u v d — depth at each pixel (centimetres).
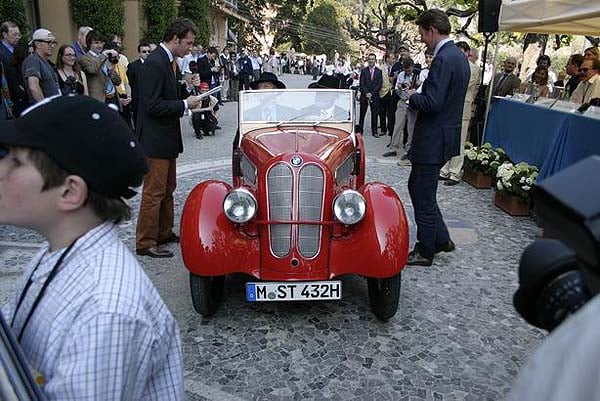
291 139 362
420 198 394
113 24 1234
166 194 427
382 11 3406
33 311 96
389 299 305
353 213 290
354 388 259
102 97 722
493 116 740
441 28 362
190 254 293
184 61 1136
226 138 984
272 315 329
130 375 92
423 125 375
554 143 540
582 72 677
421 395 254
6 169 95
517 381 59
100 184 98
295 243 296
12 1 851
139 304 95
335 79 530
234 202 291
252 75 1744
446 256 435
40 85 559
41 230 102
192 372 270
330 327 315
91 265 96
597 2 482
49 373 91
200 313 315
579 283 81
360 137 427
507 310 343
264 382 262
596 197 57
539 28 738
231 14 2934
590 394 48
